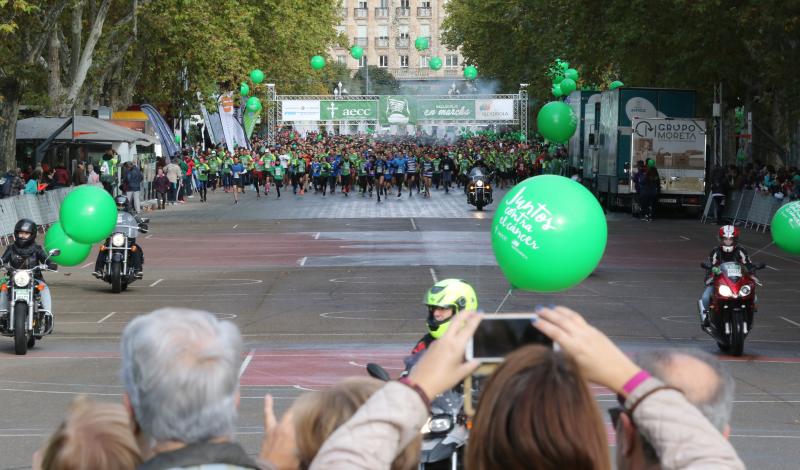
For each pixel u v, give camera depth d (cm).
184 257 3953
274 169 7775
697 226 5412
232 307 2756
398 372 1920
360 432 349
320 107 11225
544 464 327
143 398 373
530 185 863
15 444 1397
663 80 6359
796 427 1523
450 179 8238
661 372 402
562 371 336
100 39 6819
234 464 376
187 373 372
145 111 7969
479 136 12756
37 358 2091
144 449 404
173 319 385
